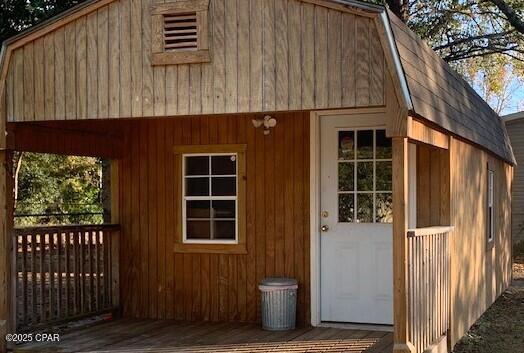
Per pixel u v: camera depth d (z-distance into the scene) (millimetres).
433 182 6984
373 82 5375
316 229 7383
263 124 7641
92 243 7809
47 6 9992
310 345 6422
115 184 8281
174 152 8039
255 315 7703
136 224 8203
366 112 7234
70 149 7328
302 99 5594
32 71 6402
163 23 6000
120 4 6137
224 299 7824
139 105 6066
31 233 6930
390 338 6684
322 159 7434
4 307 6457
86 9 6184
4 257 6496
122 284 8234
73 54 6273
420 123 5719
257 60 5734
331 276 7387
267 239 7645
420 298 5707
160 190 8109
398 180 5266
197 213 7984
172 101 5977
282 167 7594
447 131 6605
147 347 6473
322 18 5555
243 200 7738
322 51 5547
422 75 5996
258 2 5742
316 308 7352
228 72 5816
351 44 5457
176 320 7926
